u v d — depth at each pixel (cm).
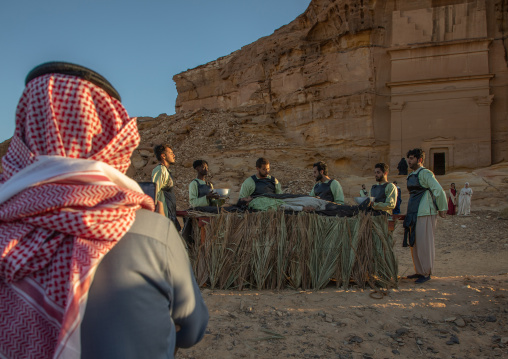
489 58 2548
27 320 93
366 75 2706
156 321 103
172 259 114
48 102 100
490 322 393
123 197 104
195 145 2952
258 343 347
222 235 519
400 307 430
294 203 540
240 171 2489
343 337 361
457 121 2531
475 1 2567
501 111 2511
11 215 94
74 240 96
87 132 103
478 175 2173
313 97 2903
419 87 2609
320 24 3039
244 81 3606
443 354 334
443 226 1441
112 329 95
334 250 515
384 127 2683
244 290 503
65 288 95
